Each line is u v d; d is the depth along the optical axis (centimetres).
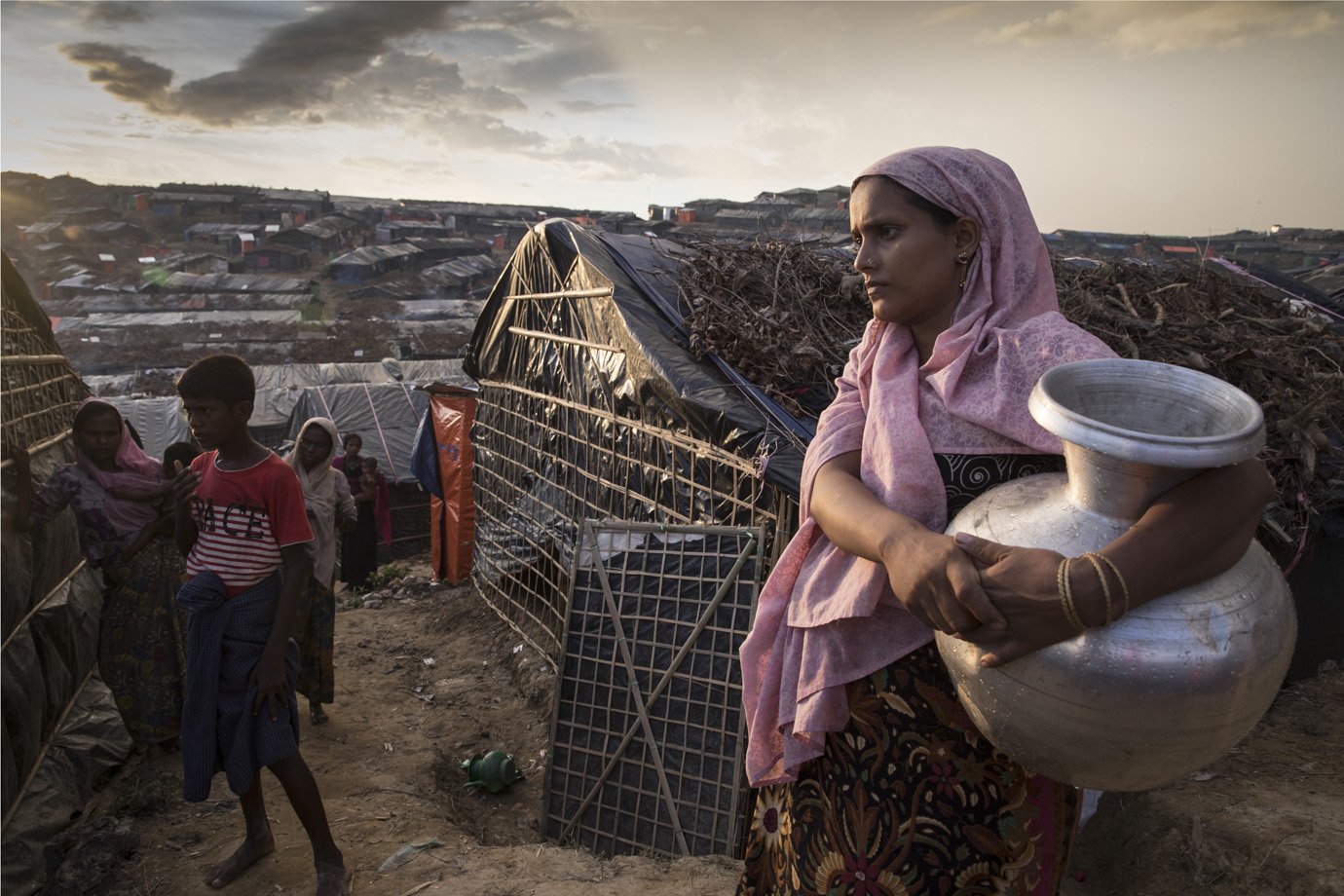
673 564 445
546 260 691
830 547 143
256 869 346
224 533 306
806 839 142
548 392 691
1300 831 310
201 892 335
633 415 565
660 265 623
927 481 127
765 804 159
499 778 496
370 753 502
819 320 527
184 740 307
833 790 138
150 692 427
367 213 12888
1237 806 329
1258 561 112
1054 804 134
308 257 10031
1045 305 134
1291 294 655
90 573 492
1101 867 342
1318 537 430
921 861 131
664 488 531
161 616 429
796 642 146
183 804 408
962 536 112
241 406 308
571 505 648
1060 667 105
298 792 316
